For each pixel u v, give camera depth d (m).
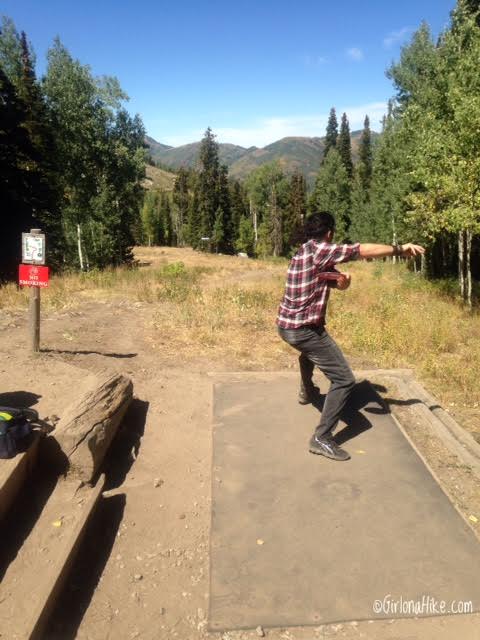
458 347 7.93
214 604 2.66
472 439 4.57
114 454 4.16
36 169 26.25
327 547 3.07
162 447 4.32
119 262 31.36
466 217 11.98
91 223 29.30
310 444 4.16
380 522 3.30
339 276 3.74
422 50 22.20
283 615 2.59
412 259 24.16
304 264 3.79
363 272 24.53
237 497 3.57
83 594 2.72
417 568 2.91
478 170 11.91
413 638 2.48
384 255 3.71
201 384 5.80
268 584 2.79
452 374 6.31
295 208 72.31
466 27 15.21
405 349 7.38
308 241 3.86
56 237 29.16
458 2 16.19
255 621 2.56
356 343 7.57
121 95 29.64
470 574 2.87
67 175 29.12
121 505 3.49
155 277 17.95
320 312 3.83
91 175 29.91
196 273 22.53
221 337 7.91
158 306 10.83
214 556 3.00
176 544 3.13
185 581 2.84
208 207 76.44
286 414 4.92
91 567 2.92
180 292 12.23
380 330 8.11
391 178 28.66
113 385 4.36
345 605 2.65
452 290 16.05
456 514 3.39
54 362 5.68
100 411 3.78
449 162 12.51
